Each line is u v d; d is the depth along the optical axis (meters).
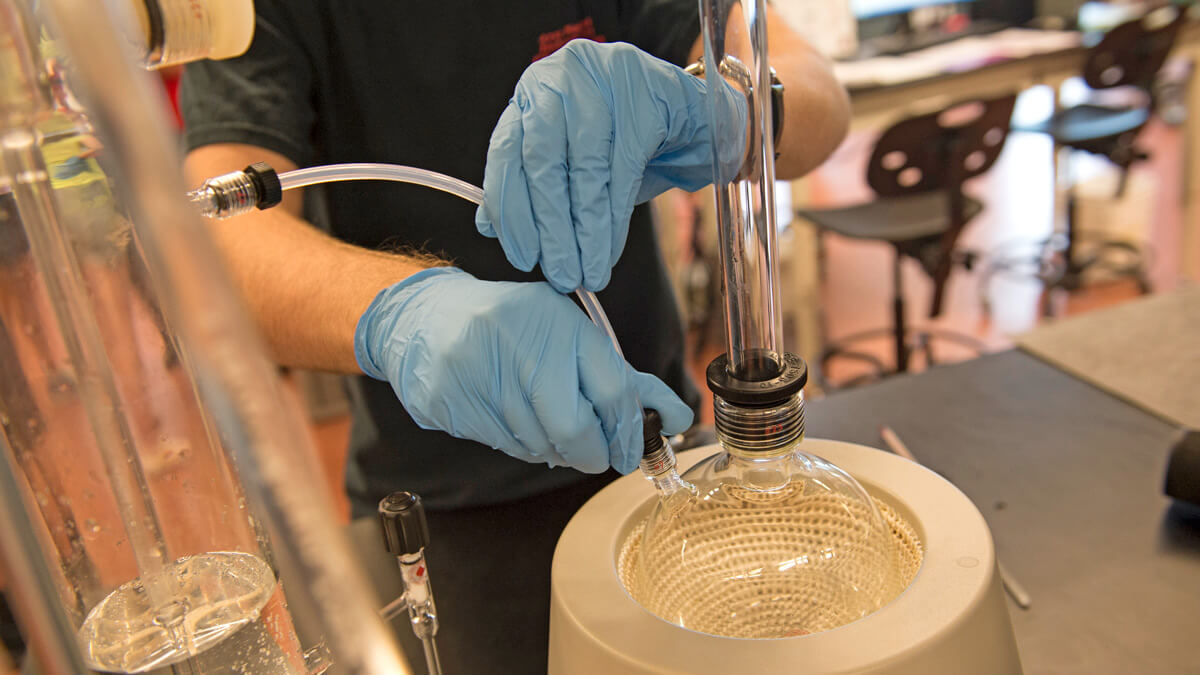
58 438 0.39
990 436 0.93
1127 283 3.20
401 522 0.46
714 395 0.51
